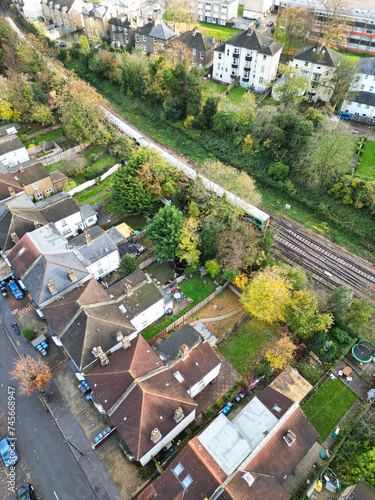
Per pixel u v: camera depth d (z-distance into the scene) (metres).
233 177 72.69
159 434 40.41
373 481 41.47
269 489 37.09
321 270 66.94
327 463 44.41
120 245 68.94
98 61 116.19
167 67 94.50
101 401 44.16
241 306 61.28
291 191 79.38
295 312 53.38
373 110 90.00
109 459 45.78
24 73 115.75
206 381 50.28
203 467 37.44
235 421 42.91
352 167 77.06
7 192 72.31
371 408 47.59
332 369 54.00
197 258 62.09
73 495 43.22
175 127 100.00
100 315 50.00
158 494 37.88
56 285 54.31
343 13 112.56
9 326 59.41
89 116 90.75
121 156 89.94
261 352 55.41
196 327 55.72
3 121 105.88
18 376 51.03
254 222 71.12
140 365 45.84
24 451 46.66
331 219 74.50
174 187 73.81
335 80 90.50
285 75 88.75
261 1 133.88
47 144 97.44
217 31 132.88
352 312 56.09
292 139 80.19
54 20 148.25
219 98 92.00
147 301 55.69
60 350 56.22
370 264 67.88
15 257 58.84
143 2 163.75
